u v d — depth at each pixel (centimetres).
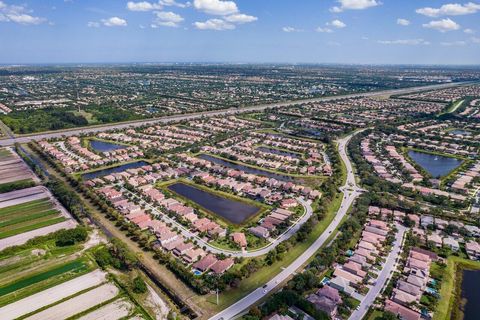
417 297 12281
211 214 18862
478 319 11619
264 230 16625
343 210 19275
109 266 14312
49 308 11906
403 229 17262
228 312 11669
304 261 14600
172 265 13938
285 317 11231
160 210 19188
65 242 15650
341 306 11875
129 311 11838
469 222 17912
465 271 14175
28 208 19200
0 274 13675
